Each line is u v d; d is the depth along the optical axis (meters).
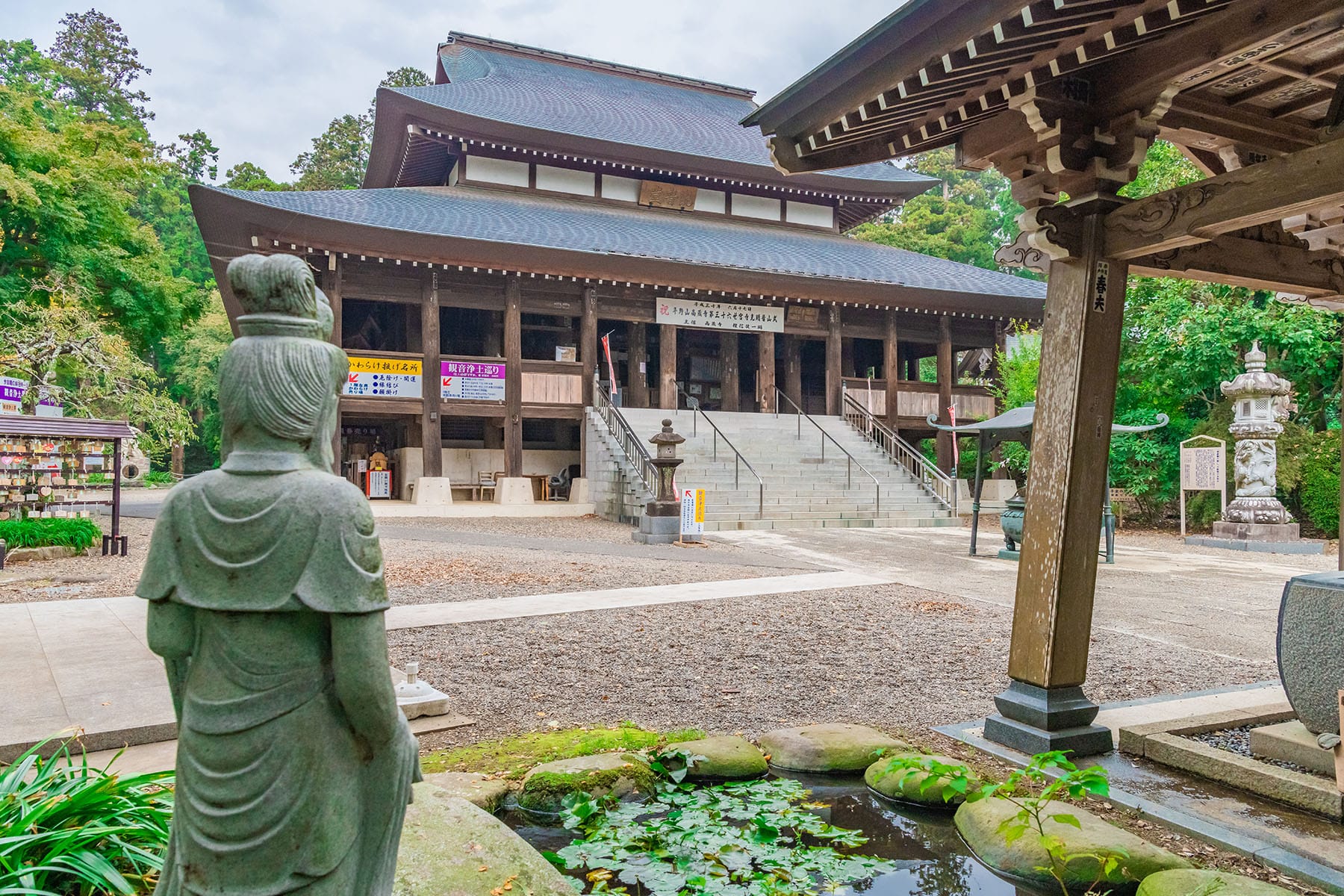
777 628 7.95
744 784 4.05
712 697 5.71
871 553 14.54
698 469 19.97
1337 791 3.55
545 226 23.22
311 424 1.75
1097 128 4.48
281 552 1.64
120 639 6.53
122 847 2.63
